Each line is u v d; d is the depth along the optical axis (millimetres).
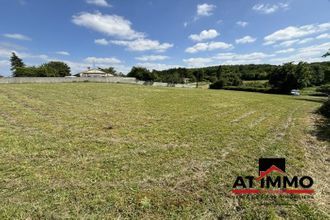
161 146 5031
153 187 3150
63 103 11359
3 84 23641
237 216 2533
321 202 2854
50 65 62438
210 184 3291
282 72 37125
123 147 4859
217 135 6164
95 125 6824
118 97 15703
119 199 2789
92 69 53688
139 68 59875
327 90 27531
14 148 4453
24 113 8180
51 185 3082
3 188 2947
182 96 19156
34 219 2352
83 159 4082
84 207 2594
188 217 2488
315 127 7605
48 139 5176
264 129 7113
